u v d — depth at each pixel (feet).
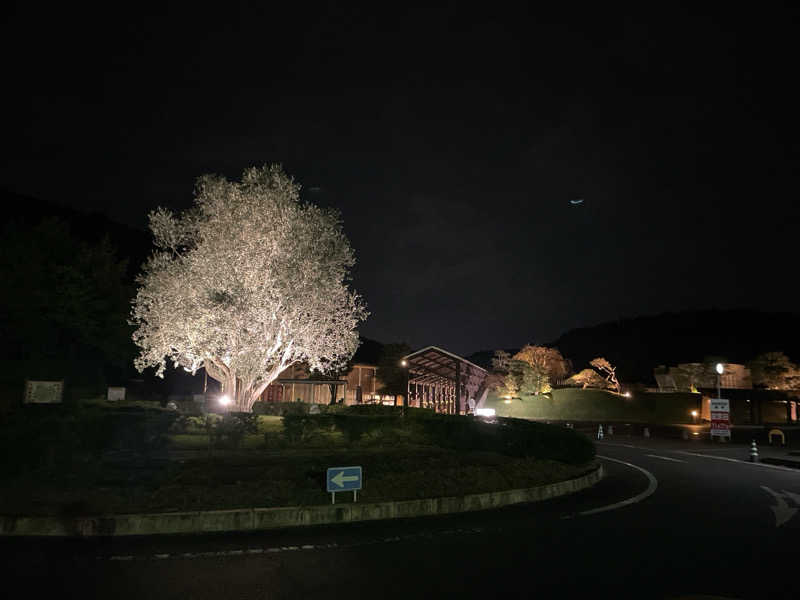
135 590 17.33
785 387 209.46
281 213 88.07
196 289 85.92
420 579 18.81
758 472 54.49
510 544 23.86
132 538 23.93
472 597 17.06
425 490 32.42
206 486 30.73
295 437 57.82
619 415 188.34
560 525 27.96
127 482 32.09
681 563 21.12
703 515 31.35
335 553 22.11
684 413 177.37
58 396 75.61
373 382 179.11
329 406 93.15
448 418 66.33
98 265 121.49
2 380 86.58
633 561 21.35
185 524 25.44
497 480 36.45
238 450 52.34
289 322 90.53
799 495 39.75
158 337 88.48
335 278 94.12
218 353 92.79
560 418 194.39
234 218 88.48
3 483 31.14
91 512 25.52
